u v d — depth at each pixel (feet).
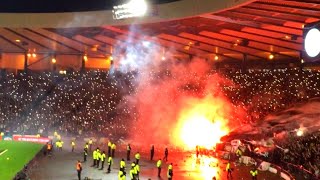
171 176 117.70
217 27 175.94
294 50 200.54
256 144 150.82
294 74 201.16
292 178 113.60
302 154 131.13
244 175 128.77
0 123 200.95
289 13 139.95
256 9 140.97
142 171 134.00
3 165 139.03
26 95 217.77
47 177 122.72
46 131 196.24
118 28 187.52
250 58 221.46
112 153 153.28
